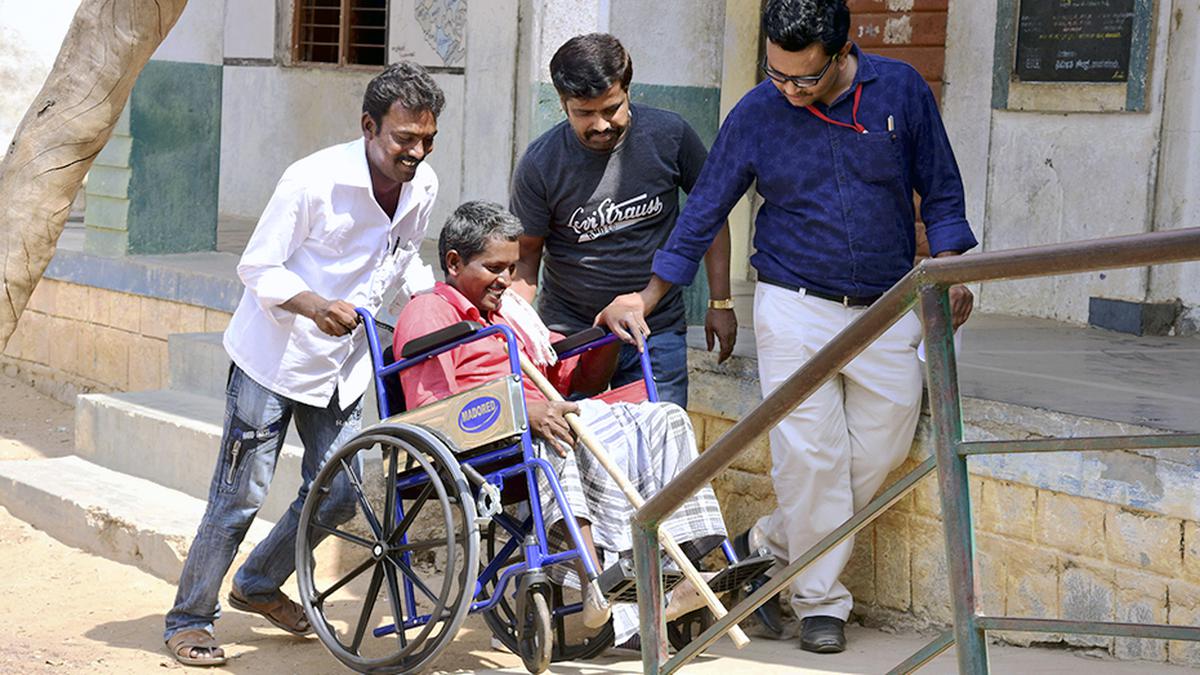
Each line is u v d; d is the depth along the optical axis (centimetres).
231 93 1344
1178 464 446
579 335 490
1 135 1117
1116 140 785
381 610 562
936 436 228
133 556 619
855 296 482
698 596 444
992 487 501
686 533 454
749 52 952
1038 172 824
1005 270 217
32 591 585
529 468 439
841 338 240
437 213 1156
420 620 456
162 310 893
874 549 534
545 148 514
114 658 495
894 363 486
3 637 519
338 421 490
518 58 716
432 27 1155
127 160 920
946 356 227
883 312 233
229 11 1337
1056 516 482
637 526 284
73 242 1010
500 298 476
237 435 481
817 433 487
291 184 455
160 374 898
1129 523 461
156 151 929
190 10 929
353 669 457
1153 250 202
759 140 483
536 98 666
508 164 725
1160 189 769
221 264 902
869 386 486
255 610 508
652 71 661
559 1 656
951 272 223
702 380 586
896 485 244
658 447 466
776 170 482
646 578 285
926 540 516
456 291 473
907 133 471
